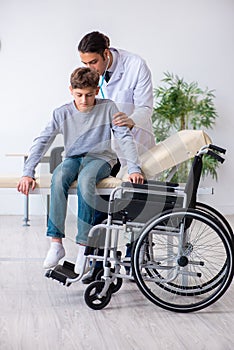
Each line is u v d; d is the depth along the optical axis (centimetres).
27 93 698
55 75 700
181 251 313
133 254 302
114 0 704
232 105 729
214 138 729
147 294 304
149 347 255
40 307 313
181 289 327
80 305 318
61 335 269
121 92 379
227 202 735
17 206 707
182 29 716
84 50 353
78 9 699
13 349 250
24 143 701
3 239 530
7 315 299
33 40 695
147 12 710
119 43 709
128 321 291
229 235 312
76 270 326
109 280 307
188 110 673
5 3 688
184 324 288
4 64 693
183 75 720
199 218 300
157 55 714
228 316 302
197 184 312
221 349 254
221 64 724
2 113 696
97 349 252
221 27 722
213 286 326
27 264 422
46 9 695
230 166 732
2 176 350
